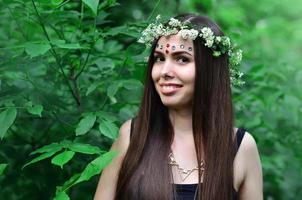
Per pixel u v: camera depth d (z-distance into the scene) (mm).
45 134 2633
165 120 2354
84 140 2594
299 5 7617
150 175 2232
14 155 2613
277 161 3791
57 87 2600
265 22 6250
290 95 3320
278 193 4016
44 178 2617
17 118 2596
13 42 2840
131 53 2574
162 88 2279
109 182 2357
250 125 3221
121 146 2369
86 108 2648
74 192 2809
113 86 2430
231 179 2281
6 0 2350
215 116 2301
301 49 6895
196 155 2301
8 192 2742
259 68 3359
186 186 2236
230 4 6508
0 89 2402
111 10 3789
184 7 4270
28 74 2510
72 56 2539
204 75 2279
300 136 3527
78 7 2986
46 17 2457
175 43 2252
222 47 2309
